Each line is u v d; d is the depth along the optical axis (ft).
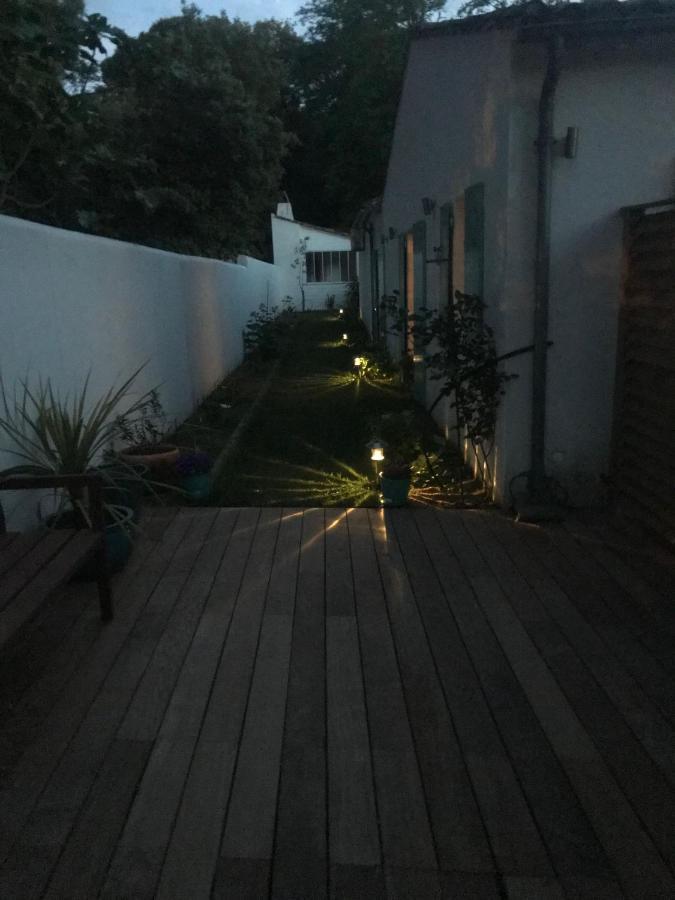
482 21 16.30
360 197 69.31
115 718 9.05
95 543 10.95
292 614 11.80
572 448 16.33
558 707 9.20
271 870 6.73
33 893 6.48
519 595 12.34
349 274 90.63
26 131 19.25
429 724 8.89
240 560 14.07
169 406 25.98
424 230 26.05
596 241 15.35
